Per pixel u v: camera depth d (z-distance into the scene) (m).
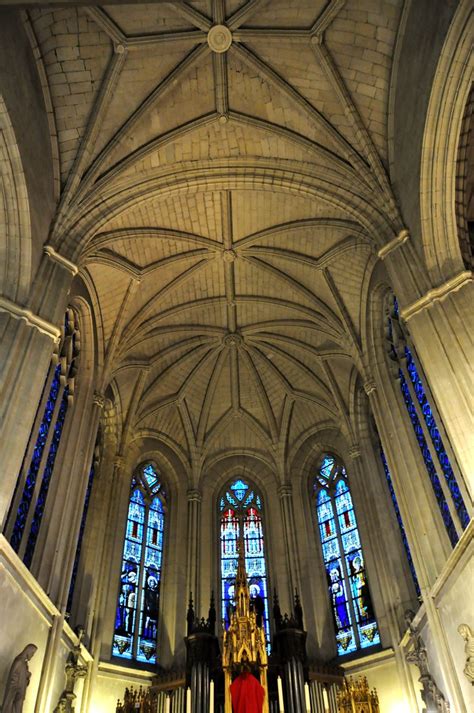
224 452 28.16
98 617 20.67
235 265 23.38
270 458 27.83
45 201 16.48
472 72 13.77
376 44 16.53
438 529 16.33
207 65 17.39
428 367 14.12
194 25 16.47
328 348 25.14
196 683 18.42
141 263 21.95
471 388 13.16
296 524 25.31
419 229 15.77
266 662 18.34
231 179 19.38
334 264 22.12
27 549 15.93
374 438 24.12
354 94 17.50
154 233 20.94
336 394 25.53
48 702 14.60
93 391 20.81
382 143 17.77
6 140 14.36
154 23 16.31
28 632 13.88
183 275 23.11
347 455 25.45
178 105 18.09
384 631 20.38
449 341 14.00
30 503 16.23
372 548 22.06
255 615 19.28
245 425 28.28
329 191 18.62
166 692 19.89
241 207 21.31
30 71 15.69
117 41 16.36
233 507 26.94
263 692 17.69
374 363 20.97
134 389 25.53
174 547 24.84
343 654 21.36
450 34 13.40
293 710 17.77
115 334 22.22
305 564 24.08
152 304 23.20
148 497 25.94
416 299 15.24
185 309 24.50
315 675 19.89
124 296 22.22
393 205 17.22
